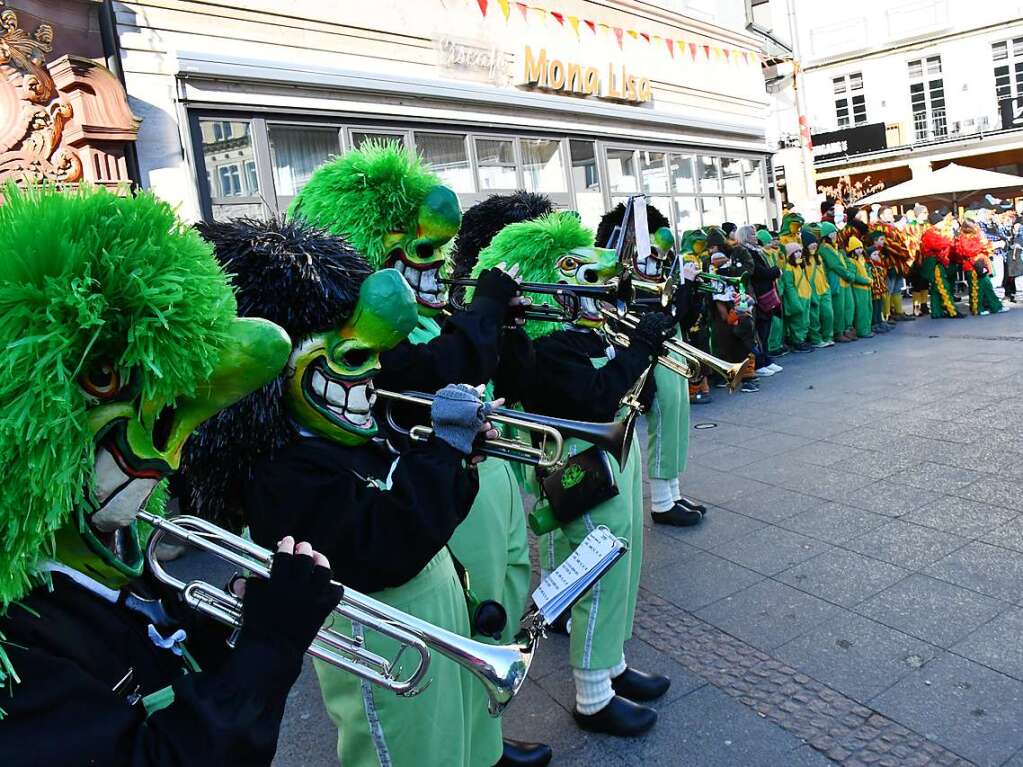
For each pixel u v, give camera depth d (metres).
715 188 12.04
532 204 3.66
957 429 5.54
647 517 4.49
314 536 1.52
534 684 2.94
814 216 16.52
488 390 2.80
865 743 2.42
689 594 3.48
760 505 4.48
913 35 27.02
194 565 4.16
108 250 1.03
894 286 11.73
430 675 1.68
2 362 0.94
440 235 2.36
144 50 5.56
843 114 28.89
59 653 1.03
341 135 6.84
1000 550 3.58
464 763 1.81
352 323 1.61
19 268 0.98
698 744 2.50
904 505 4.24
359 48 7.02
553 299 3.00
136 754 0.98
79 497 1.02
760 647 3.00
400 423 2.12
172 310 1.04
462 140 7.98
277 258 1.58
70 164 4.88
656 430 4.22
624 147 10.13
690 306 5.31
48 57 4.88
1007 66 25.81
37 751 0.91
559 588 1.73
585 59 9.53
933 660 2.80
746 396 7.47
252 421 1.56
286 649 1.09
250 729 1.02
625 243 3.45
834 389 7.31
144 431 1.09
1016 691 2.58
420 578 1.72
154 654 1.17
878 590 3.33
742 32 12.73
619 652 2.57
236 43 6.12
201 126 5.89
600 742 2.56
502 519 2.37
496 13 8.38
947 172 16.20
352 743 1.70
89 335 1.01
